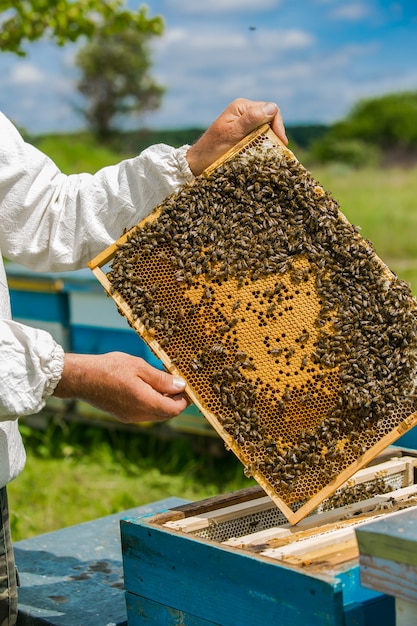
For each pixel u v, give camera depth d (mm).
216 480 5828
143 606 2209
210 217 2355
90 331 5941
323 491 2174
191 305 2307
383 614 1807
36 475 6000
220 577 1977
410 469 2719
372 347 2260
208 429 5648
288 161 2412
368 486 2576
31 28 6613
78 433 6898
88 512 5293
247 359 2268
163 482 5809
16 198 2670
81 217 2713
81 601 2656
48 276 5984
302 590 1780
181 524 2225
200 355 2273
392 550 1623
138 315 2301
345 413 2221
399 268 12305
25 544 3207
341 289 2324
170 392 2223
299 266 2344
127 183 2689
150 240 2338
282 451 2201
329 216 2354
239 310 2297
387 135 32250
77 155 17797
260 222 2369
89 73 31391
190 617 2076
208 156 2541
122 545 2254
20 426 6680
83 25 6812
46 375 2141
